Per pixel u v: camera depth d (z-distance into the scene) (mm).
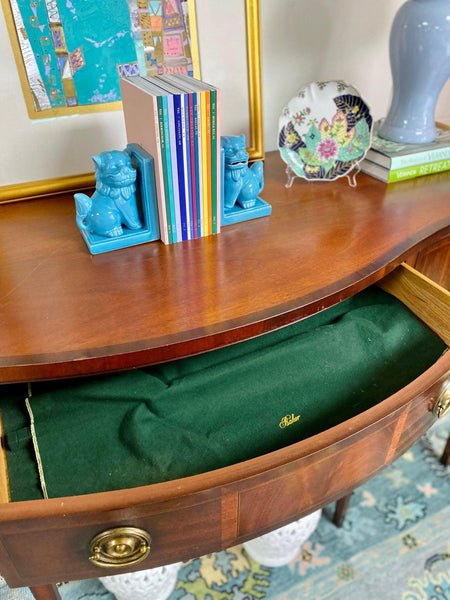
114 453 592
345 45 1076
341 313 820
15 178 839
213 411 649
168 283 660
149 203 717
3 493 525
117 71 842
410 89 916
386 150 928
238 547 1021
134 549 529
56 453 588
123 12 807
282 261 706
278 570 976
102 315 600
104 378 681
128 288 648
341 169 925
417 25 824
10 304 615
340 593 936
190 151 686
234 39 908
